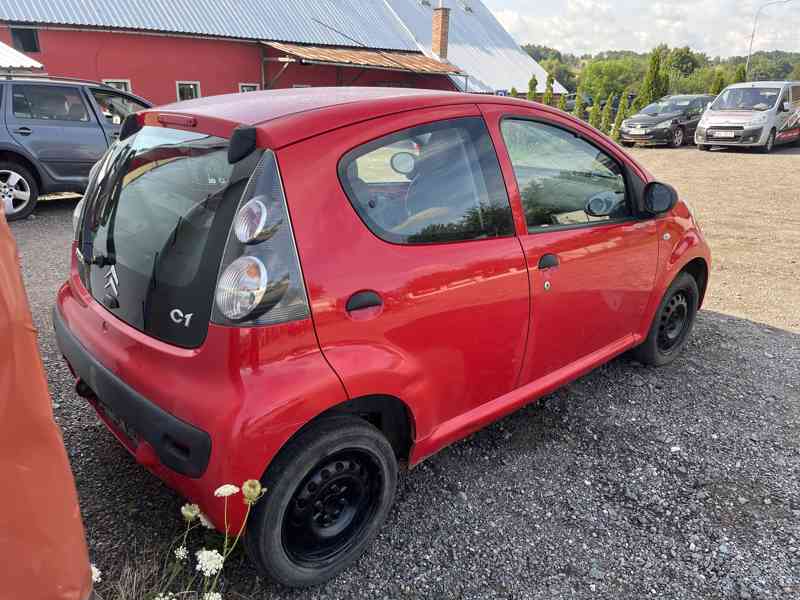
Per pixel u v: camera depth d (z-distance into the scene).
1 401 1.28
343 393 1.98
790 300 5.45
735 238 7.79
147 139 2.41
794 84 17.33
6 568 1.35
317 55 20.23
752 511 2.65
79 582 1.46
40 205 8.86
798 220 8.81
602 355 3.30
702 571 2.31
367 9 27.53
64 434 2.97
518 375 2.79
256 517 1.93
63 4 17.28
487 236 2.52
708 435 3.21
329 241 1.98
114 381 2.10
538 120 2.85
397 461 2.54
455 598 2.17
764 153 16.66
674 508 2.65
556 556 2.37
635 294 3.38
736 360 4.12
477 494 2.71
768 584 2.26
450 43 31.64
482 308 2.46
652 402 3.53
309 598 2.14
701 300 4.09
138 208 2.24
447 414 2.51
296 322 1.89
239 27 20.88
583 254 2.93
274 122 1.98
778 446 3.13
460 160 2.46
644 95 25.83
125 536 2.33
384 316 2.11
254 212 1.84
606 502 2.68
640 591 2.22
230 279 1.82
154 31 18.31
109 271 2.28
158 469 2.06
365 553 2.35
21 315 1.30
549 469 2.90
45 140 7.79
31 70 9.63
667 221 3.54
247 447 1.80
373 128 2.16
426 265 2.24
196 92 20.00
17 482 1.33
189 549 2.29
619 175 3.27
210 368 1.85
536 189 2.76
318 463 2.03
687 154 16.72
